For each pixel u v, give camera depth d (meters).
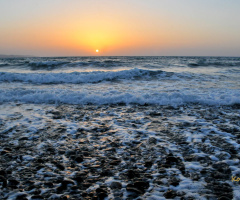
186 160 3.06
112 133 4.22
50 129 4.46
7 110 5.92
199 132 4.21
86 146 3.62
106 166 2.93
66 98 7.09
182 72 14.78
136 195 2.28
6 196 2.27
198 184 2.44
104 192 2.32
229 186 2.38
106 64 19.75
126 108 6.20
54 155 3.29
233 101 6.56
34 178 2.64
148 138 3.93
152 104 6.61
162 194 2.28
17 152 3.38
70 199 2.22
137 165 2.95
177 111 5.83
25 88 9.14
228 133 4.12
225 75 13.67
